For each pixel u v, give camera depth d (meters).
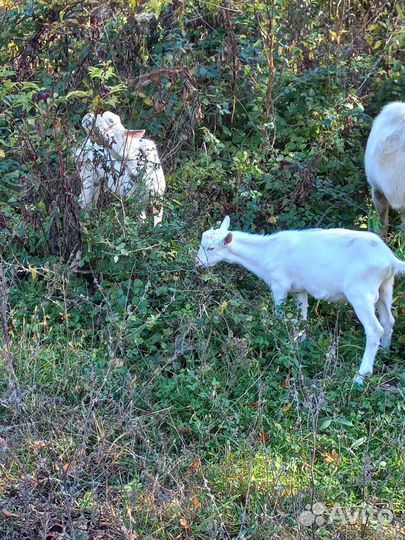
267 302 9.11
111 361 7.42
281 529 6.37
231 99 12.06
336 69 12.23
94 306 8.88
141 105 11.69
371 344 8.34
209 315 8.61
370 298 8.38
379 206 11.01
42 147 9.89
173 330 8.66
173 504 6.61
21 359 8.01
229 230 10.10
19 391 7.31
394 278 9.11
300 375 7.61
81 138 10.41
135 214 9.59
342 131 11.88
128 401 7.69
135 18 11.81
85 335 8.48
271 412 7.81
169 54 11.78
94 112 9.35
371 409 7.83
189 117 11.29
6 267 9.34
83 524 6.39
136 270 9.21
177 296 8.94
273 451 7.32
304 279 8.77
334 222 10.98
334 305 9.38
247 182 10.83
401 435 7.32
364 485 6.72
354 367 8.47
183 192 10.77
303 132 11.82
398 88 12.60
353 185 11.37
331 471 7.07
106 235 9.34
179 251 9.34
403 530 6.45
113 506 6.64
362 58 12.80
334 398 7.84
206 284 9.15
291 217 10.73
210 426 7.42
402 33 12.77
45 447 7.03
